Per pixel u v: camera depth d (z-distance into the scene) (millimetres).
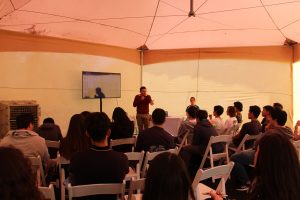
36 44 6945
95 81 7805
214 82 8773
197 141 4918
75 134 3326
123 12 6582
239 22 7094
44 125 4469
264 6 6289
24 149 3389
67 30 6996
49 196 2100
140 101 7926
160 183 1396
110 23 7012
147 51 9008
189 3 6289
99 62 8078
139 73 8984
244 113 8531
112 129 4227
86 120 2738
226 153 4840
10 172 1096
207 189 2863
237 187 4605
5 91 6512
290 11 6371
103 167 2432
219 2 6219
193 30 7664
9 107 5961
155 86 9055
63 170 3266
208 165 5059
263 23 7043
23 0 5492
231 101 8664
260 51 8383
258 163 1728
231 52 8625
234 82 8625
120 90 8336
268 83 8336
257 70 8430
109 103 8375
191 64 8906
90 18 6625
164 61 9023
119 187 2281
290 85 8102
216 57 8742
